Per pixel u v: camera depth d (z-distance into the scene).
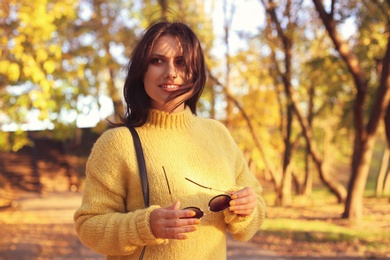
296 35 16.11
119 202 2.08
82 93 11.38
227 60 17.56
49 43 9.70
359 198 13.53
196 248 2.05
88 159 2.16
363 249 9.38
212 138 2.29
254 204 2.04
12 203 21.33
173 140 2.14
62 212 18.23
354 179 13.45
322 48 18.22
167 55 2.08
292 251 9.45
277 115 21.38
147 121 2.15
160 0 11.30
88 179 2.12
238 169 2.38
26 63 8.78
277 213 16.58
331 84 16.58
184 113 2.18
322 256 8.87
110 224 1.96
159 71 2.08
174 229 1.79
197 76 2.13
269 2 14.90
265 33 16.38
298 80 19.50
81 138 30.27
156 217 1.84
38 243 10.85
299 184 25.89
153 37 2.09
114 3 14.29
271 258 8.83
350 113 18.67
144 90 2.16
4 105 11.29
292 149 24.48
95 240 1.99
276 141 23.67
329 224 12.95
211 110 17.75
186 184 2.06
